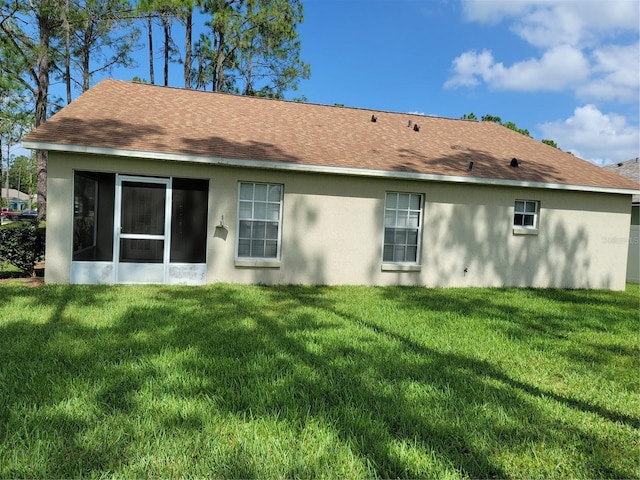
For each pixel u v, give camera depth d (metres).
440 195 10.41
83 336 5.06
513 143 13.84
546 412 3.60
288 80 25.61
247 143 9.59
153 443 2.80
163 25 22.66
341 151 10.16
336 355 4.75
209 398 3.50
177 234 10.36
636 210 14.34
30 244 9.02
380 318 6.68
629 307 8.77
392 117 14.27
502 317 7.23
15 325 5.41
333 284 9.88
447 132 13.74
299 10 23.28
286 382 3.90
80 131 8.42
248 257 9.55
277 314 6.64
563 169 11.87
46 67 15.34
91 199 9.99
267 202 9.58
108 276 8.74
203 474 2.53
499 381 4.27
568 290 11.01
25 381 3.71
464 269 10.70
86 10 15.92
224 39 22.06
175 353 4.57
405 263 10.40
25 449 2.69
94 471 2.50
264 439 2.93
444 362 4.72
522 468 2.78
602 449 3.04
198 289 8.50
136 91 11.82
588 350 5.50
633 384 4.38
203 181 10.38
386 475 2.62
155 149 8.23
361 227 9.97
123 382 3.74
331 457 2.77
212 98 12.59
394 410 3.47
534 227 11.27
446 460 2.80
